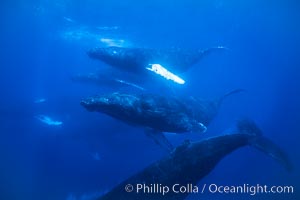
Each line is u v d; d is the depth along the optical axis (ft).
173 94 51.11
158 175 30.94
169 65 56.18
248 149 75.05
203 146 33.37
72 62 93.04
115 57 54.54
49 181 56.44
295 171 68.44
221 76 91.40
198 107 49.03
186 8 109.19
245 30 110.73
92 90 79.00
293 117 87.81
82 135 65.92
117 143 64.49
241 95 87.61
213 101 55.01
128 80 61.26
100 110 38.22
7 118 72.08
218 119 74.90
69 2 105.09
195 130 40.93
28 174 57.36
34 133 67.56
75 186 55.06
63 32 103.19
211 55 93.30
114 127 64.85
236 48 99.30
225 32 102.32
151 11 106.73
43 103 77.30
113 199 28.91
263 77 98.89
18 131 68.13
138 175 31.09
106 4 104.22
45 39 104.63
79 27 96.43
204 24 104.12
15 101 78.64
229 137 34.68
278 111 88.84
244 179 65.67
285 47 123.75
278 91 95.81
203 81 84.69
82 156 62.23
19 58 100.48
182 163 31.96
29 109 75.10
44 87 83.61
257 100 89.81
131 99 39.29
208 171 32.89
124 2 104.73
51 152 62.90
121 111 38.50
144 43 83.56
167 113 41.11
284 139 78.54
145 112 39.58
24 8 113.70
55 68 90.48
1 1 110.01
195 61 60.29
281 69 106.22
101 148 63.87
